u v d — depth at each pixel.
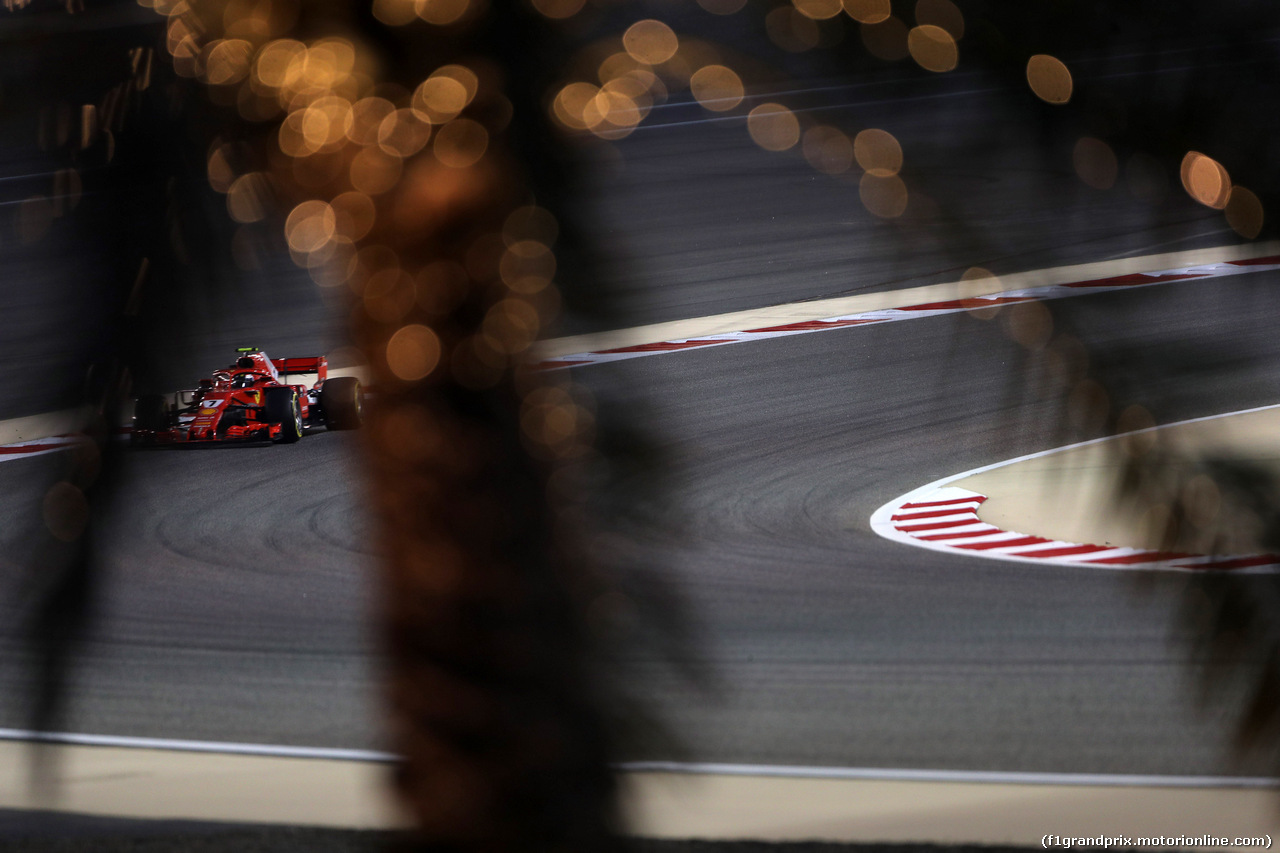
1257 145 1.89
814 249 48.50
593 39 2.18
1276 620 2.02
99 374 2.28
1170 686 15.34
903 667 16.23
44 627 2.29
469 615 2.45
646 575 2.20
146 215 2.30
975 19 1.87
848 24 1.87
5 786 12.52
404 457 2.50
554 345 2.28
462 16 2.31
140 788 13.02
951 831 11.37
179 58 2.34
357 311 2.49
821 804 12.12
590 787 2.37
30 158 2.26
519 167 2.28
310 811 12.37
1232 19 1.88
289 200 2.39
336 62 2.39
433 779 2.55
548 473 2.29
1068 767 13.06
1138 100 1.89
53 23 2.25
